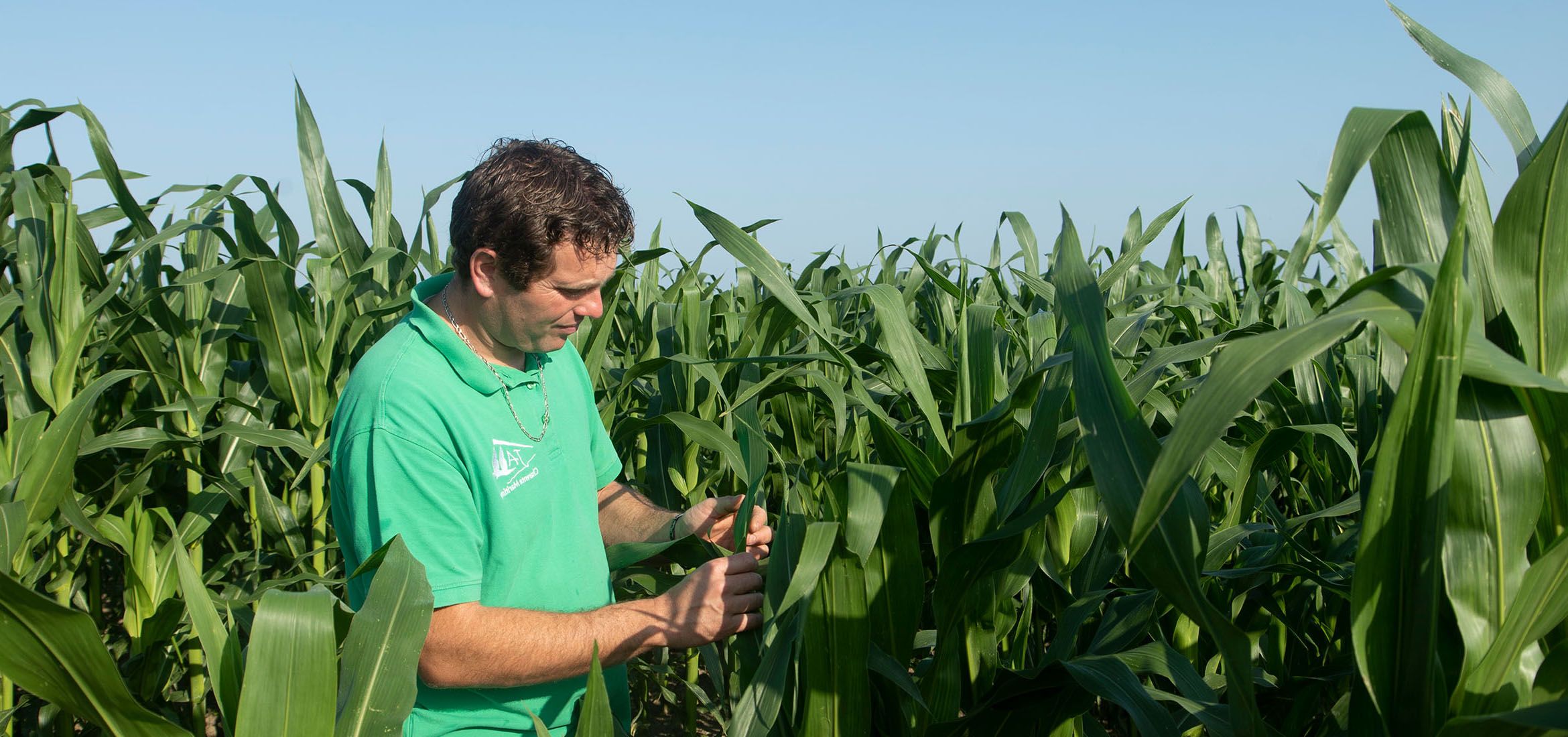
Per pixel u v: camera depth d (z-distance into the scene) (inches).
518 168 66.2
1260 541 107.7
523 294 67.6
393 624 52.9
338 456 70.7
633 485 140.5
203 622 52.2
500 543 71.3
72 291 119.5
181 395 132.2
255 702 48.1
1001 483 69.0
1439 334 38.4
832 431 159.3
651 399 125.0
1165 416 97.7
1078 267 50.8
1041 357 79.7
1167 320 151.4
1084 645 113.7
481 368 70.5
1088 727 82.5
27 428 109.4
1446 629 47.5
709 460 144.9
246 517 160.2
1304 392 106.0
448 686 69.0
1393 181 46.4
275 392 133.0
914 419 105.0
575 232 65.4
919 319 190.5
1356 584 43.3
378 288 148.9
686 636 70.3
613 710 83.8
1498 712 43.3
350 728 50.9
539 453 75.0
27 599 43.1
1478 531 43.9
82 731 139.1
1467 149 49.4
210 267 150.3
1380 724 52.8
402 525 66.8
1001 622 78.3
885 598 70.0
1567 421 45.1
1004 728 71.4
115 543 120.4
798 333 161.6
